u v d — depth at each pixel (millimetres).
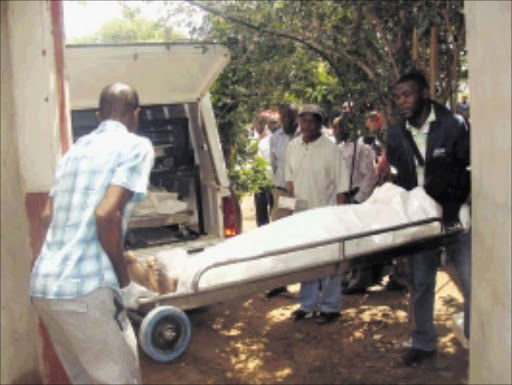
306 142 5098
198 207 5727
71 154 2922
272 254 3693
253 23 5023
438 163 3744
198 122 5621
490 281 2492
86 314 2695
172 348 4105
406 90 3783
